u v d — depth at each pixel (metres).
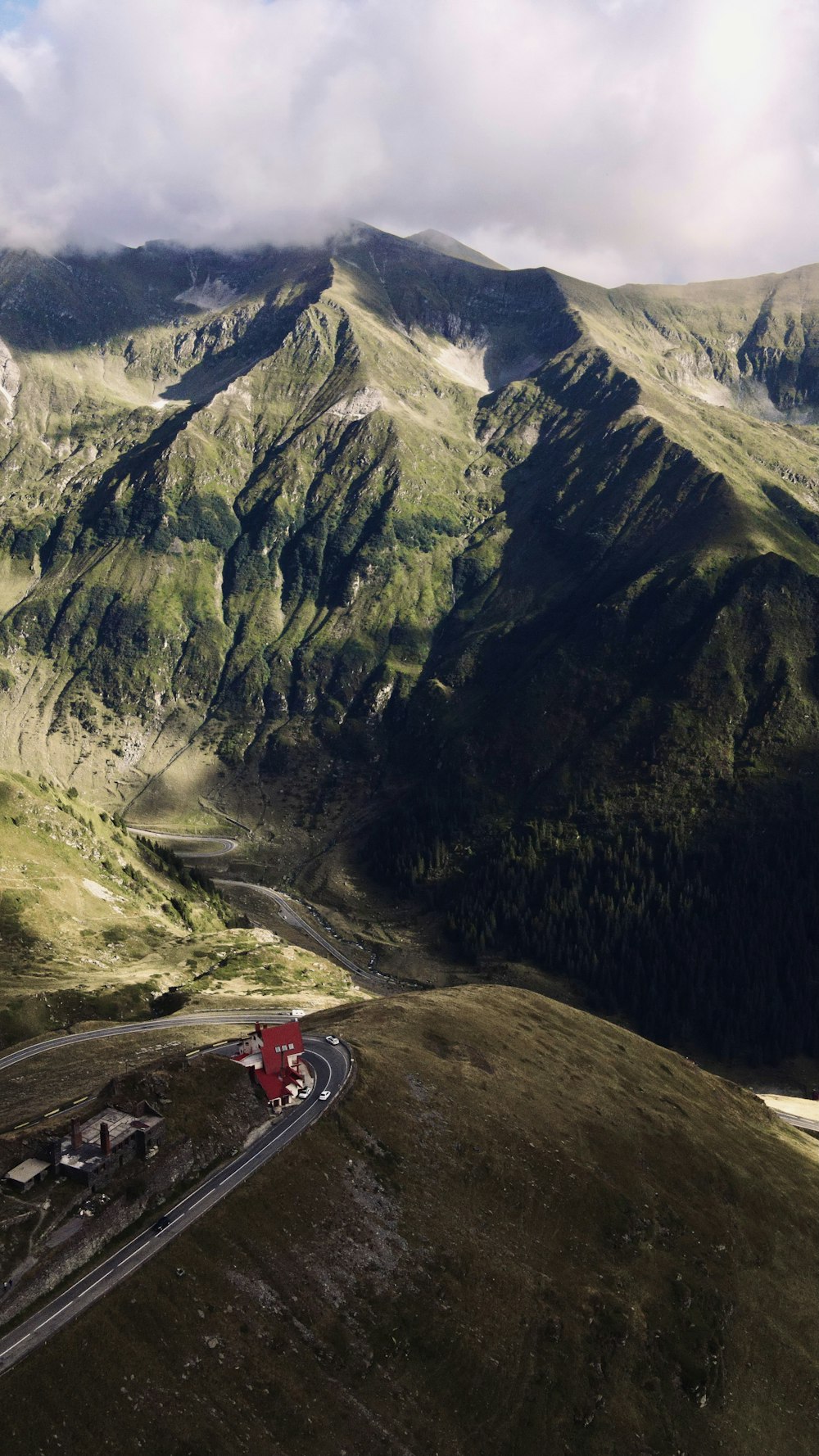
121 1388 65.25
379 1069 109.06
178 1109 87.56
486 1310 86.12
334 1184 88.88
